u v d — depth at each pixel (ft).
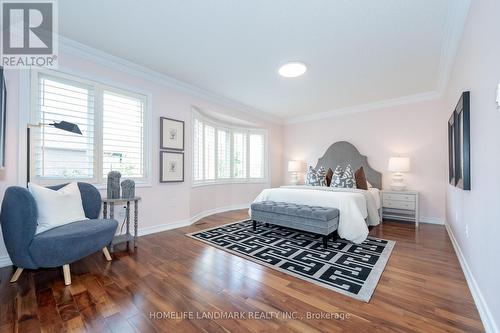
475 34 5.65
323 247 8.95
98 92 9.24
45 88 8.05
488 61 4.68
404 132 13.97
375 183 14.71
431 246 9.07
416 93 13.23
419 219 13.41
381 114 14.84
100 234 6.81
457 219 8.43
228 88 12.75
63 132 8.42
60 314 4.85
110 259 7.71
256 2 6.27
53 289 5.85
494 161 4.36
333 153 16.53
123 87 9.91
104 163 9.47
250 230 11.36
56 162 8.27
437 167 12.89
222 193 16.97
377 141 14.96
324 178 14.85
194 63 9.89
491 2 4.48
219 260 7.71
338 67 10.07
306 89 12.76
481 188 5.19
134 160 10.38
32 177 7.66
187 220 12.46
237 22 7.13
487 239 4.73
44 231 6.29
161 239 9.91
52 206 6.64
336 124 16.83
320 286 6.01
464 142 6.27
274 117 18.80
